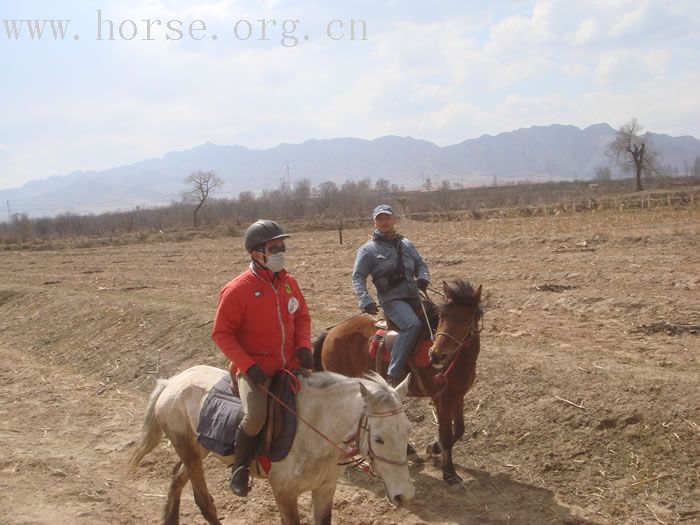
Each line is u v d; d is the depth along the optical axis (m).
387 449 5.00
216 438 5.80
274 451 5.58
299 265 22.83
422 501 7.39
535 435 8.18
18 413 11.41
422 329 7.69
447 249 22.97
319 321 13.37
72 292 19.45
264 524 7.18
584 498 7.14
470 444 8.43
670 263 16.44
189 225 63.75
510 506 7.14
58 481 8.19
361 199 86.56
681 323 11.60
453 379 7.45
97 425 10.69
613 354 10.12
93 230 62.91
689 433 7.46
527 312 13.64
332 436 5.44
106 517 7.24
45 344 15.88
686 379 8.34
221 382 6.15
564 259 18.53
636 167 76.88
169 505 6.72
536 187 116.81
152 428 6.64
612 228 23.62
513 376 9.13
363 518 7.15
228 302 5.58
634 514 6.76
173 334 14.03
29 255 40.38
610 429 7.88
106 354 14.17
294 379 5.68
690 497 6.83
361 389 5.11
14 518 7.15
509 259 19.59
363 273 7.94
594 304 13.39
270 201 86.88
